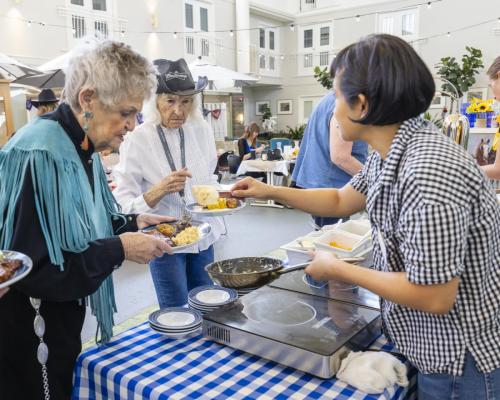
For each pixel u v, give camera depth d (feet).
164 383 3.09
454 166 2.37
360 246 4.56
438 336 2.72
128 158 5.82
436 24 37.55
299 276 4.42
